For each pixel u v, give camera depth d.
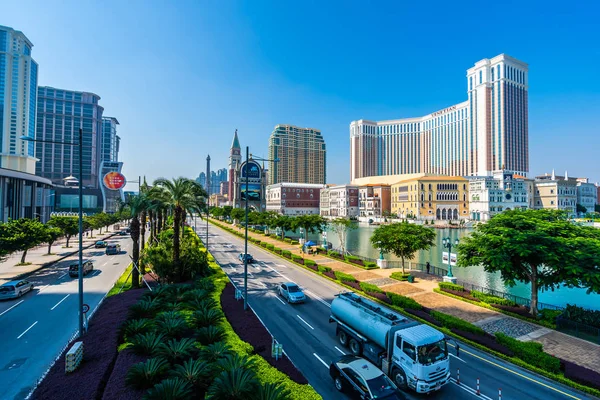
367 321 16.59
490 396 13.88
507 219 25.38
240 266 43.94
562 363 15.93
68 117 187.75
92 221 75.06
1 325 21.08
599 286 19.16
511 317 23.55
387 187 173.75
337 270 40.19
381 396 12.15
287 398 10.87
